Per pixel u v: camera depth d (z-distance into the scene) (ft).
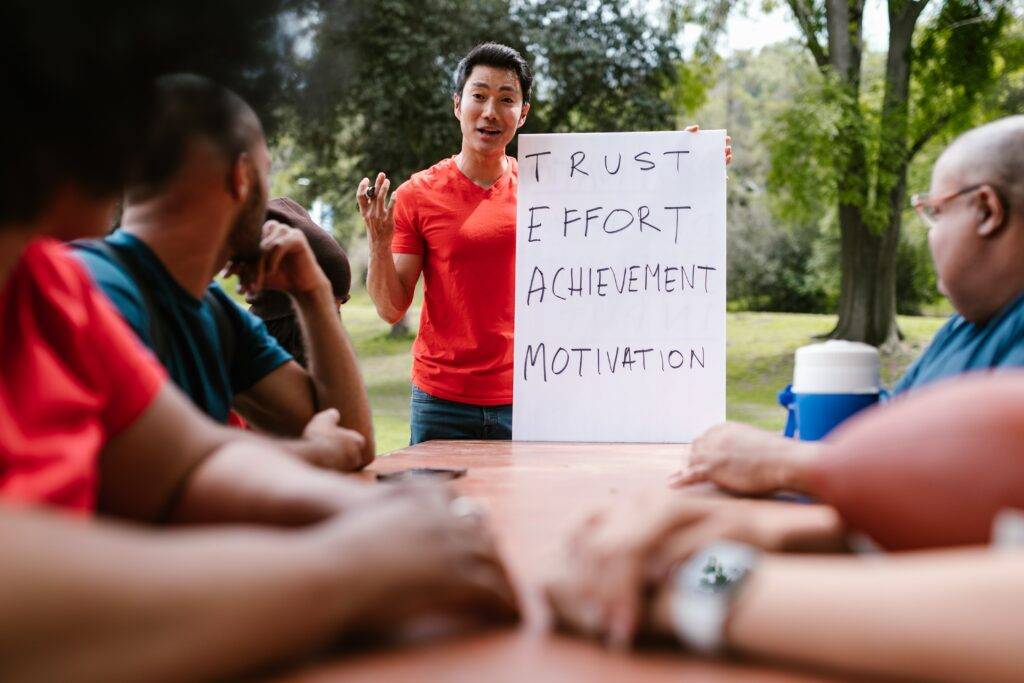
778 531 2.95
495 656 2.22
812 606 1.99
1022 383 2.37
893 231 42.98
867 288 43.37
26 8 2.26
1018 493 2.19
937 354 4.76
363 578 2.13
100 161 2.48
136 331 4.13
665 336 7.72
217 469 3.34
